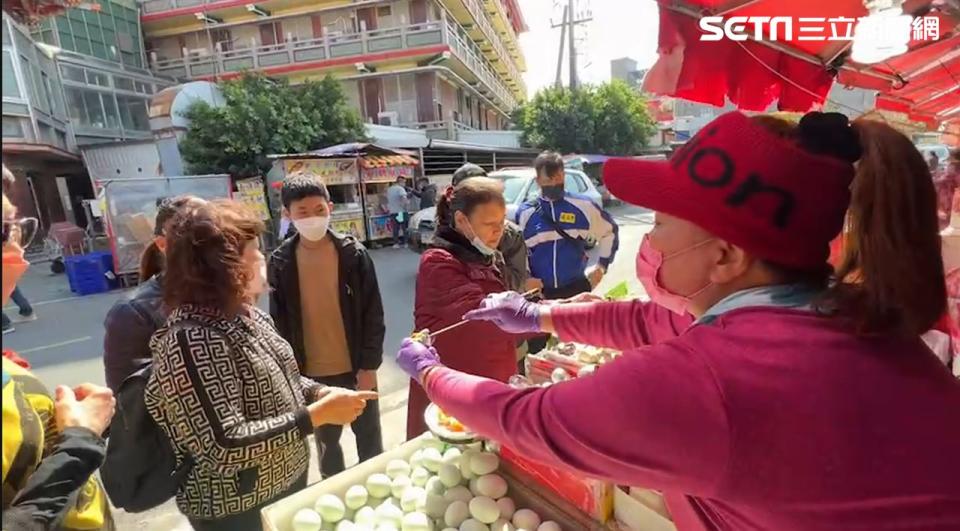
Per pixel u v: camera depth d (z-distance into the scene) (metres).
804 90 2.50
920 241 0.63
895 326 0.64
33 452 0.89
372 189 11.42
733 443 0.61
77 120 15.07
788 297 0.71
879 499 0.58
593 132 22.42
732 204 0.68
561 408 0.71
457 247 1.88
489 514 1.23
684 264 0.78
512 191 7.17
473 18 26.53
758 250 0.69
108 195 7.89
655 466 0.65
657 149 25.89
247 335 1.42
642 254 0.86
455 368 1.79
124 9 19.62
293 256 2.36
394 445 3.09
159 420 1.36
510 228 2.63
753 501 0.63
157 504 1.44
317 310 2.37
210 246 1.34
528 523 1.21
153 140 13.73
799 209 0.67
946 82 3.30
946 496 0.58
